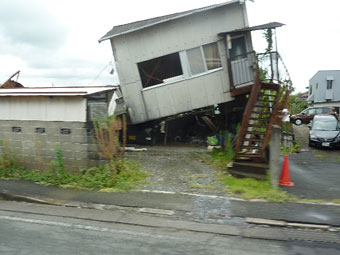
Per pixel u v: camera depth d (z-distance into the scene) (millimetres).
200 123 14500
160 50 11602
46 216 4887
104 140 6867
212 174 7457
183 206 5293
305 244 3902
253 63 11289
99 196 5824
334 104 35281
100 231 4281
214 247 3795
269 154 6910
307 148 13547
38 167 7312
